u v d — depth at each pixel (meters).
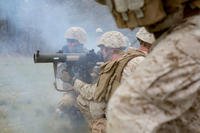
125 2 1.29
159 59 1.23
